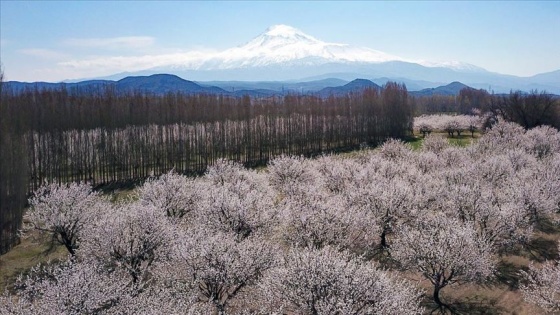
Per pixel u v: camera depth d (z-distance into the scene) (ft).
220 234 81.61
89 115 218.79
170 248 86.58
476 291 93.81
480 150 213.87
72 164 215.10
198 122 256.32
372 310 59.16
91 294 60.03
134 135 230.07
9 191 132.26
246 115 272.51
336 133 324.80
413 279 98.48
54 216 109.81
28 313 57.36
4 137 135.03
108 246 85.56
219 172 164.66
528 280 97.25
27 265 115.65
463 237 88.53
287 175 164.45
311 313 62.13
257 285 69.97
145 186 136.67
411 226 116.67
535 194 121.60
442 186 138.21
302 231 95.86
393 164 174.40
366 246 106.42
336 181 157.28
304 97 329.72
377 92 360.28
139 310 55.42
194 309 57.47
